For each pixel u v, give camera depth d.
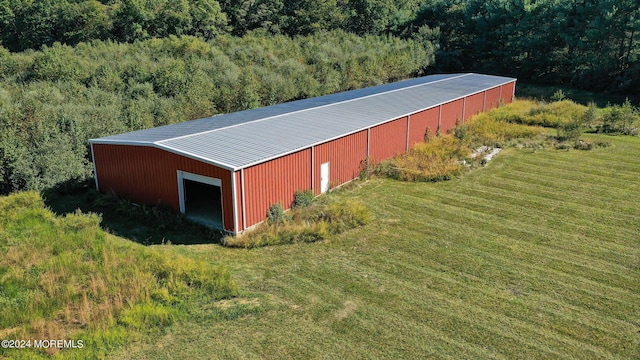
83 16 57.94
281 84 40.91
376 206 19.64
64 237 15.77
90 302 12.19
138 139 19.22
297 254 15.38
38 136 23.36
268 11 69.75
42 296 12.37
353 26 73.44
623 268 14.40
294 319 11.77
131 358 10.34
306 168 19.47
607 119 33.22
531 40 54.19
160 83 37.53
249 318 11.80
